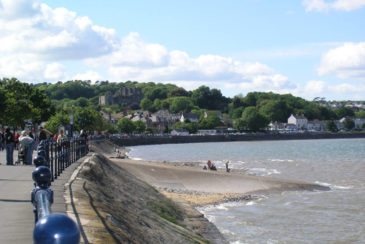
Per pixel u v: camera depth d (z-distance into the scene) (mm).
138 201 28141
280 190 48906
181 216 31188
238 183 50344
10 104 81438
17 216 12797
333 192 49094
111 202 20359
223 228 30766
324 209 38781
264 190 48312
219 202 41312
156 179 50031
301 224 32656
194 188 47875
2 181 20203
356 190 50906
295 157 115188
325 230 30844
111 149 126312
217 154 132500
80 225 12234
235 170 76125
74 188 18656
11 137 29969
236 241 27250
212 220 33438
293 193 47781
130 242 13852
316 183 55594
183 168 56656
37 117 93875
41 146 14977
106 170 33906
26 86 105625
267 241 27641
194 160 107188
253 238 28266
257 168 82562
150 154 134375
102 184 25953
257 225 32094
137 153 139625
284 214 36375
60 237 2910
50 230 2928
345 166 85875
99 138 129500
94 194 19109
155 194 35531
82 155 38094
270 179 53062
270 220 33906
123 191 28562
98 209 15750
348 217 35438
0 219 12438
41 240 2914
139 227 18750
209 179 51156
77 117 150000
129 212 20953
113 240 12047
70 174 23750
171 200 36469
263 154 130000
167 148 173875
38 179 4688
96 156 37438
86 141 44719
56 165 21609
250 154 131000
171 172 52406
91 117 153000
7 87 102562
